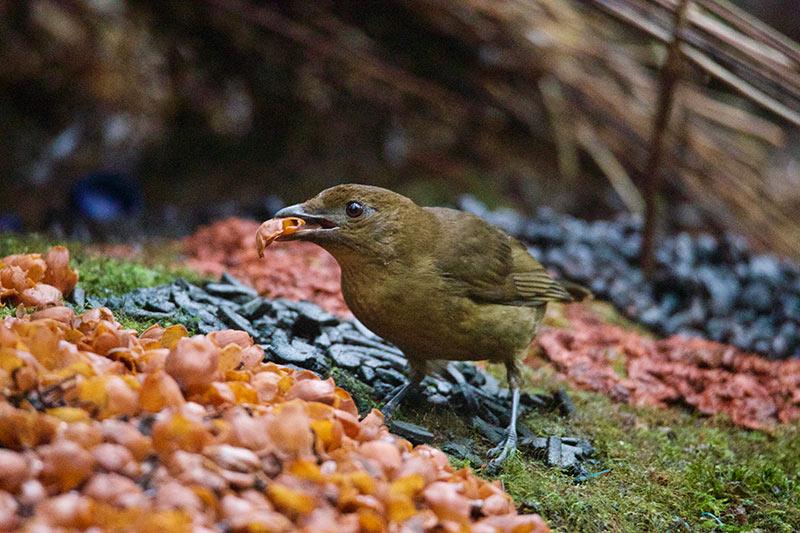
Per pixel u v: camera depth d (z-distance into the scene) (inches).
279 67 684.1
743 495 284.5
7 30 624.7
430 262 284.2
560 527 243.1
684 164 655.8
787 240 655.8
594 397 358.0
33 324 205.3
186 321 304.7
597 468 285.9
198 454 175.6
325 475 180.4
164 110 678.5
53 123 665.6
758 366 397.4
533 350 401.1
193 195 656.4
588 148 663.1
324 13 658.8
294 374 231.8
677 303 479.8
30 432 172.4
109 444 171.0
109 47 645.3
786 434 346.6
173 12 649.6
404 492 184.4
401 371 328.2
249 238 463.2
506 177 700.7
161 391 186.2
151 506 159.2
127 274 361.1
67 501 151.3
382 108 708.7
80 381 186.7
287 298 400.8
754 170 685.3
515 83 688.4
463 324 292.0
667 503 269.1
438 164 706.2
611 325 448.8
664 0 445.4
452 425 299.9
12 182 636.1
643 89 658.2
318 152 705.6
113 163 663.1
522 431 303.3
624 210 691.4
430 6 639.1
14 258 284.2
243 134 702.5
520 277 315.0
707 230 645.3
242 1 642.2
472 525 190.4
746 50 451.8
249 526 156.7
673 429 341.4
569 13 652.7
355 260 282.5
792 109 471.8
